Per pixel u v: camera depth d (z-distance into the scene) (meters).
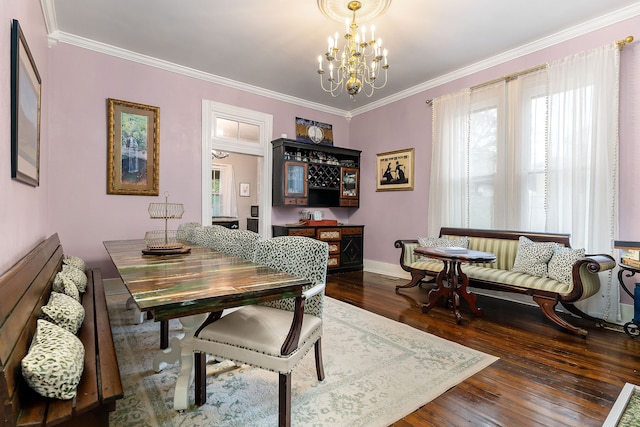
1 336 0.91
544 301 2.74
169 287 1.38
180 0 2.76
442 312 3.20
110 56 3.62
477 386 1.83
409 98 4.80
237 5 2.81
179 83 4.10
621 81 2.88
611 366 2.07
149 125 3.87
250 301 1.34
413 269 3.88
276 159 4.90
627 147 2.84
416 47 3.52
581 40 3.12
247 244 2.28
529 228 3.45
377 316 3.05
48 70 3.20
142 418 1.52
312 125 5.41
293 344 1.43
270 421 1.52
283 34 3.29
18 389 0.92
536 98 3.40
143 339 2.45
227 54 3.75
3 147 1.40
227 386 1.82
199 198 4.27
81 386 1.08
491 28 3.14
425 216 4.59
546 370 2.02
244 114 4.66
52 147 3.30
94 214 3.55
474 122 3.93
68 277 2.01
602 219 2.90
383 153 5.22
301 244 1.91
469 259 2.80
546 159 3.27
